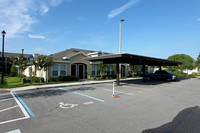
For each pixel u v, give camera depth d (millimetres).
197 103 6742
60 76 16359
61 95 8602
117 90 10602
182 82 17359
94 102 6812
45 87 11719
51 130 3738
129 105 6273
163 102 6883
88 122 4297
